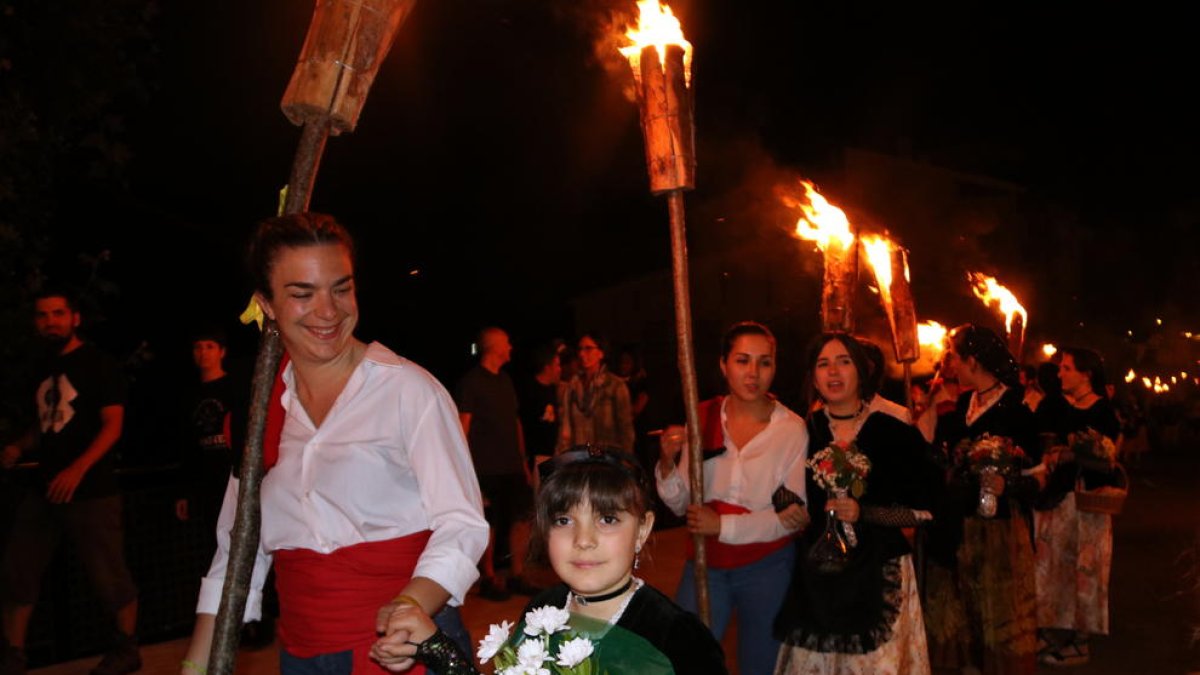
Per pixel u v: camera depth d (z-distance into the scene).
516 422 9.09
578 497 2.47
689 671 2.37
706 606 4.71
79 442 6.49
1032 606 6.47
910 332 7.13
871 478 4.91
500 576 9.73
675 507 5.18
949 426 6.62
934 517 4.93
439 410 2.96
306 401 3.01
